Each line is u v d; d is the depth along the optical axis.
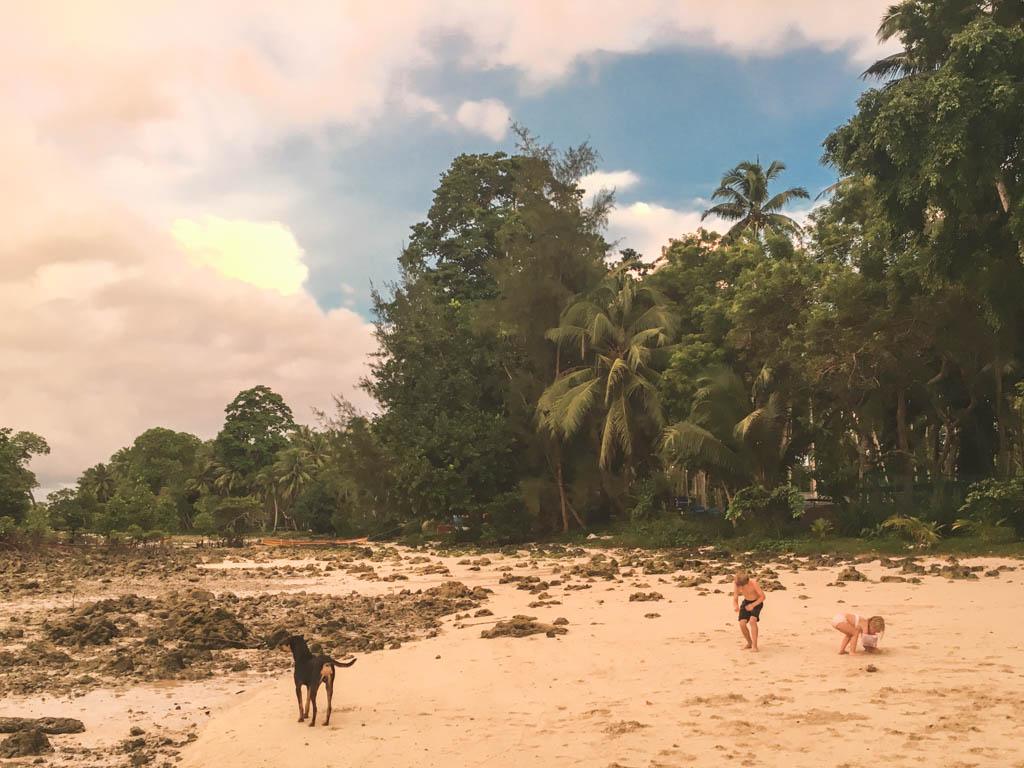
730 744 7.76
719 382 35.47
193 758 8.35
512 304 46.53
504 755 7.85
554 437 44.41
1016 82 23.73
